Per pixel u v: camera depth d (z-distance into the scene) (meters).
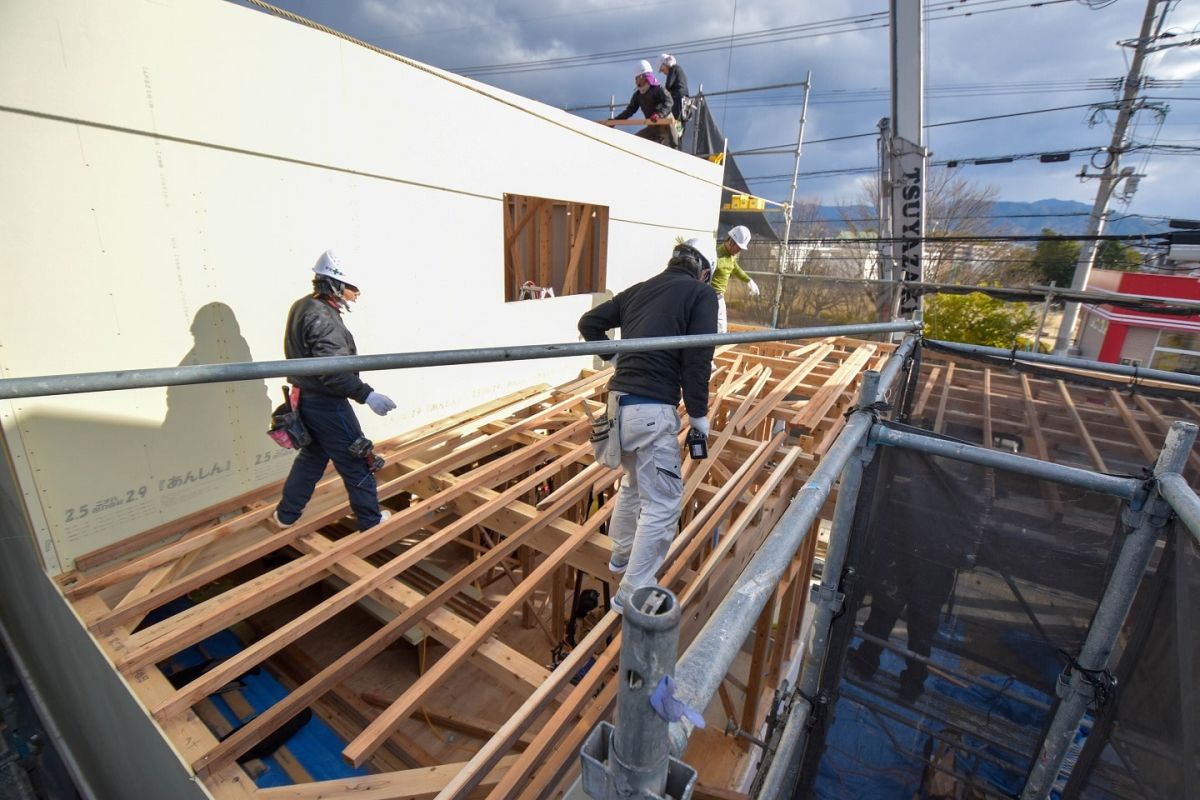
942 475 2.07
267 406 3.17
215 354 2.87
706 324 2.28
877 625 2.38
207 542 2.69
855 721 2.61
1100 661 1.88
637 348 1.47
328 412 2.66
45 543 2.41
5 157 2.11
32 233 2.21
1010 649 2.14
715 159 10.24
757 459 3.81
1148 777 1.58
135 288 2.54
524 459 3.58
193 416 2.84
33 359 2.28
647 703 0.68
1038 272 18.47
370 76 3.34
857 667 2.51
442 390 4.28
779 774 2.05
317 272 2.66
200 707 2.82
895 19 8.16
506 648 2.25
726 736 4.30
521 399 4.79
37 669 4.16
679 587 2.90
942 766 2.53
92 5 2.24
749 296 14.96
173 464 2.79
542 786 1.95
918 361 4.32
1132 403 4.18
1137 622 1.76
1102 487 1.71
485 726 3.32
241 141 2.81
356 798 1.78
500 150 4.31
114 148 2.39
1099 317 13.61
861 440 2.10
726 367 5.80
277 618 3.63
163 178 2.56
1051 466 1.79
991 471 1.99
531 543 3.18
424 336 4.02
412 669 3.60
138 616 2.28
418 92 3.63
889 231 10.49
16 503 2.50
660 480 2.34
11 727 4.38
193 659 3.13
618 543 2.64
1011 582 2.07
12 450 2.27
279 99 2.92
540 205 6.47
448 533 2.79
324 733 2.90
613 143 5.59
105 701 2.57
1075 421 4.55
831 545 2.30
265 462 3.21
